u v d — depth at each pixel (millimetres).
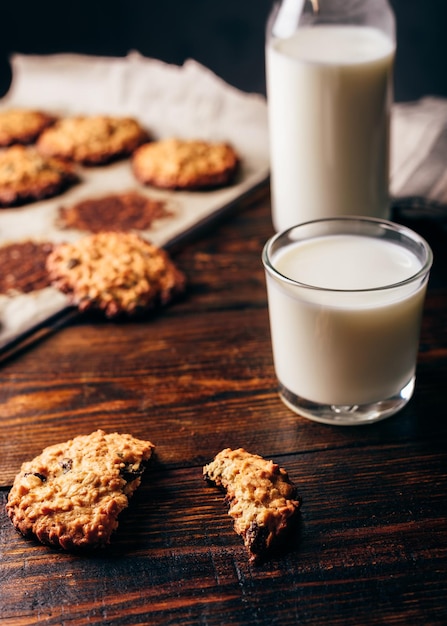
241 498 491
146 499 509
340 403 544
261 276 688
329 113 660
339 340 521
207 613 455
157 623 452
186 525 495
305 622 450
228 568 474
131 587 467
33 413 572
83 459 512
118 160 850
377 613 453
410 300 520
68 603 461
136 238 691
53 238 732
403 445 537
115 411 571
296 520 494
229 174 789
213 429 554
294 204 704
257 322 641
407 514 497
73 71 942
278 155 699
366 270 540
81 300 645
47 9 1164
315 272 541
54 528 481
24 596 465
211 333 632
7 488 521
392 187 744
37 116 904
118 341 629
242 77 1177
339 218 563
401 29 1095
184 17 1145
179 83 886
